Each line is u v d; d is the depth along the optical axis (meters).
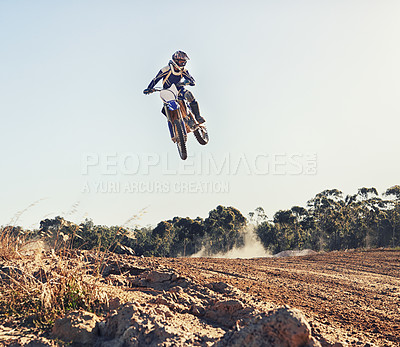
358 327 6.53
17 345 4.19
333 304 8.48
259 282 10.91
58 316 5.02
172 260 14.91
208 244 80.69
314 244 80.19
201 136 7.25
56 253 6.30
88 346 4.32
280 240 80.44
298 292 9.67
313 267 15.91
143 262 9.64
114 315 4.61
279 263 17.20
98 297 5.59
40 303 5.39
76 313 4.76
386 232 75.56
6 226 7.62
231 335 3.91
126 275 8.10
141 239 67.75
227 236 78.06
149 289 7.09
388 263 17.42
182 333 4.38
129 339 4.24
